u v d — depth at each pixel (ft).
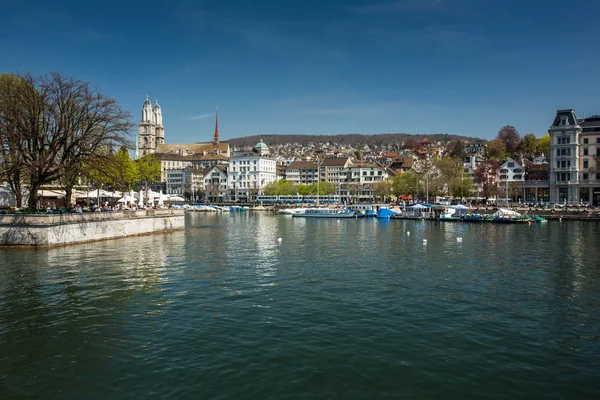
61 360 60.44
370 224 326.44
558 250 165.89
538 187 448.24
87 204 253.65
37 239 160.76
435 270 124.88
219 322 76.18
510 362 60.49
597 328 74.43
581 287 103.30
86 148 182.09
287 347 64.95
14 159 169.37
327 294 95.96
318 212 437.17
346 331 72.02
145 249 166.61
